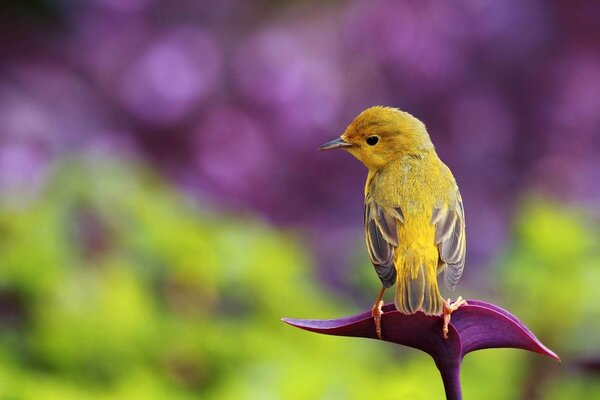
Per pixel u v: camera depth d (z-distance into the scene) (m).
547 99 14.52
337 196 14.05
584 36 14.72
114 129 14.38
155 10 15.51
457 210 7.23
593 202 14.08
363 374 8.95
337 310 10.12
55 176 10.38
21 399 8.02
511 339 5.01
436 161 7.86
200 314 9.40
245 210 13.85
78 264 9.30
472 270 13.59
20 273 8.92
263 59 14.48
